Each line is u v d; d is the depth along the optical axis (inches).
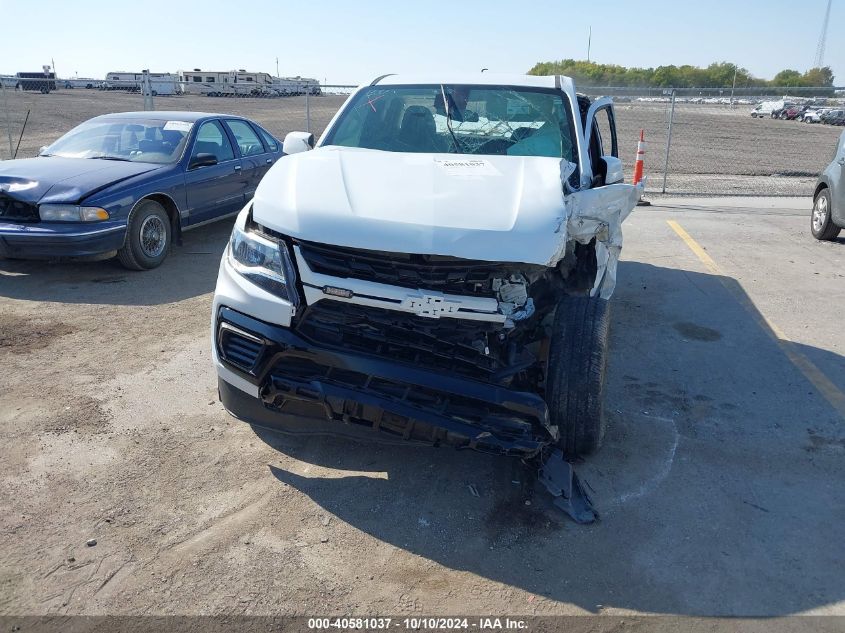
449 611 104.9
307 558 115.4
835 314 247.6
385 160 154.3
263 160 356.5
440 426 119.0
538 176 144.3
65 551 114.3
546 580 112.1
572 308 140.9
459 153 173.2
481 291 123.7
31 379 177.3
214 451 146.5
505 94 188.7
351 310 123.8
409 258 121.0
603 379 135.6
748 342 218.8
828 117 1705.2
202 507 127.6
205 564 113.0
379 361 120.8
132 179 272.1
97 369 184.9
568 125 178.5
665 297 262.8
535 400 121.3
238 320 129.6
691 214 440.8
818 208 369.1
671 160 773.9
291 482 136.5
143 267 277.3
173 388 174.7
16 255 252.2
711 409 172.4
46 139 734.5
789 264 316.8
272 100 1486.2
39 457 141.3
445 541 120.9
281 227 126.6
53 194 251.0
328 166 148.6
